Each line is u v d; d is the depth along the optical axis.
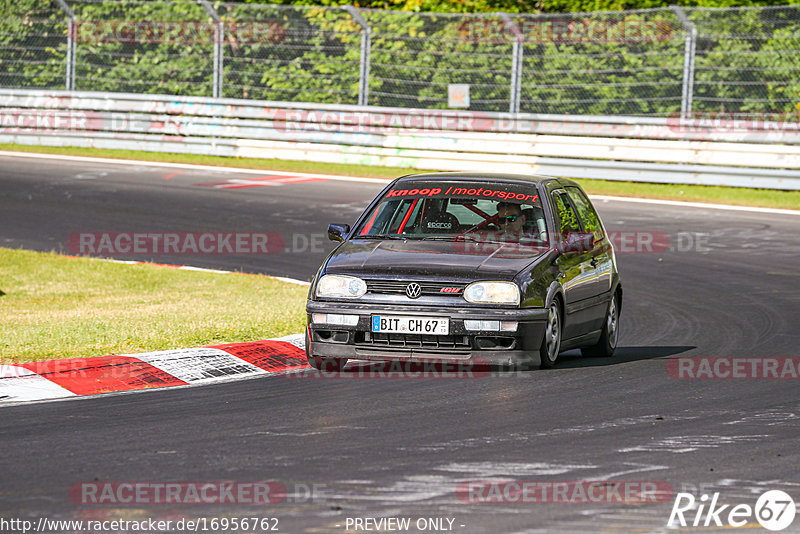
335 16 88.06
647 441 22.83
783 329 37.94
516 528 17.44
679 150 77.31
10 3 93.75
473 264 29.52
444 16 85.12
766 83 77.44
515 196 32.81
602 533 17.30
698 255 54.06
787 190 74.88
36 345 31.95
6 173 77.06
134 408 25.59
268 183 75.81
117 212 64.69
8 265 50.19
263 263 51.88
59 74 93.50
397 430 23.55
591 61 81.75
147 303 41.25
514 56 82.75
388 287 28.92
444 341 28.59
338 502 18.59
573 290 31.41
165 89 91.94
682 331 37.97
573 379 29.22
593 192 73.94
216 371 29.84
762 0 84.62
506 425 24.02
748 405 26.47
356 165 85.12
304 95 88.56
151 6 92.06
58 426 23.80
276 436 23.00
